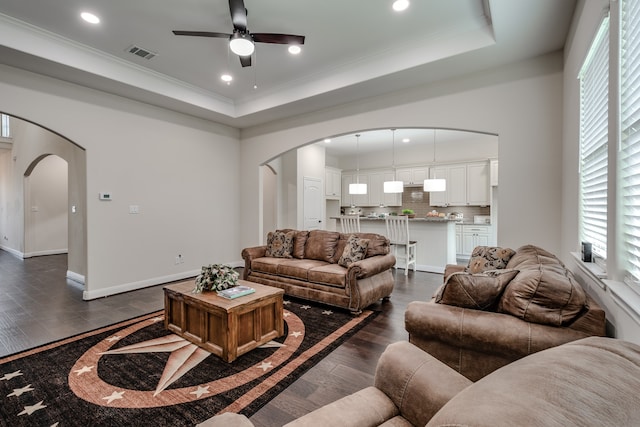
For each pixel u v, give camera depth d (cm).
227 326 242
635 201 145
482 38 308
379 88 406
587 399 55
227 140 595
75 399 197
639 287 136
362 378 223
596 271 184
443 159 809
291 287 400
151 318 338
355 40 336
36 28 313
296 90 448
